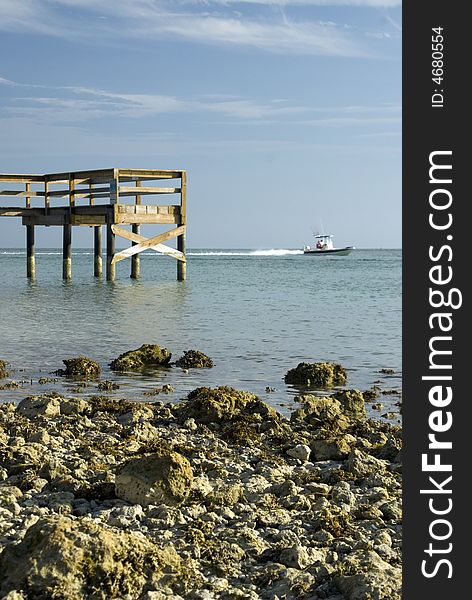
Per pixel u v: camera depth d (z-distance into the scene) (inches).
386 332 1149.1
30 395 709.9
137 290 1823.3
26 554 279.0
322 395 725.9
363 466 464.8
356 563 316.2
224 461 477.1
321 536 352.8
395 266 3759.8
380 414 660.1
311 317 1326.3
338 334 1123.9
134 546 293.7
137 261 2181.3
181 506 381.1
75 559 275.7
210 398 609.6
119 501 381.4
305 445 504.7
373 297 1755.7
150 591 283.4
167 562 301.6
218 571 311.3
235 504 390.9
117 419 601.9
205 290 1866.4
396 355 951.0
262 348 991.6
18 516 361.4
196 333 1111.6
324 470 468.8
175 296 1678.2
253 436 548.1
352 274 2886.3
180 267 2034.9
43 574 271.0
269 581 305.9
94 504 381.7
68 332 1099.9
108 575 279.1
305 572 310.0
